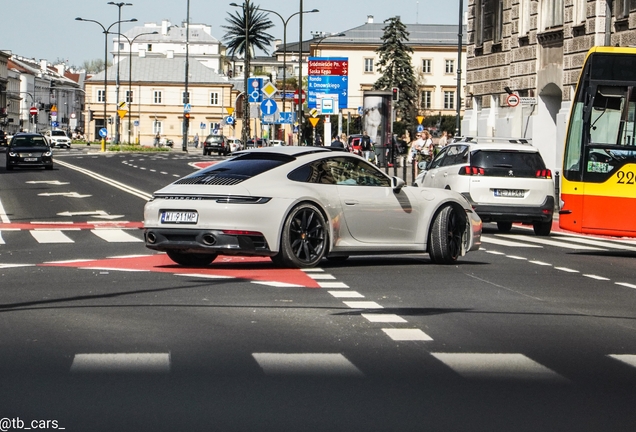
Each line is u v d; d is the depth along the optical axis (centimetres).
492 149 2558
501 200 2522
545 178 2544
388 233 1617
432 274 1523
